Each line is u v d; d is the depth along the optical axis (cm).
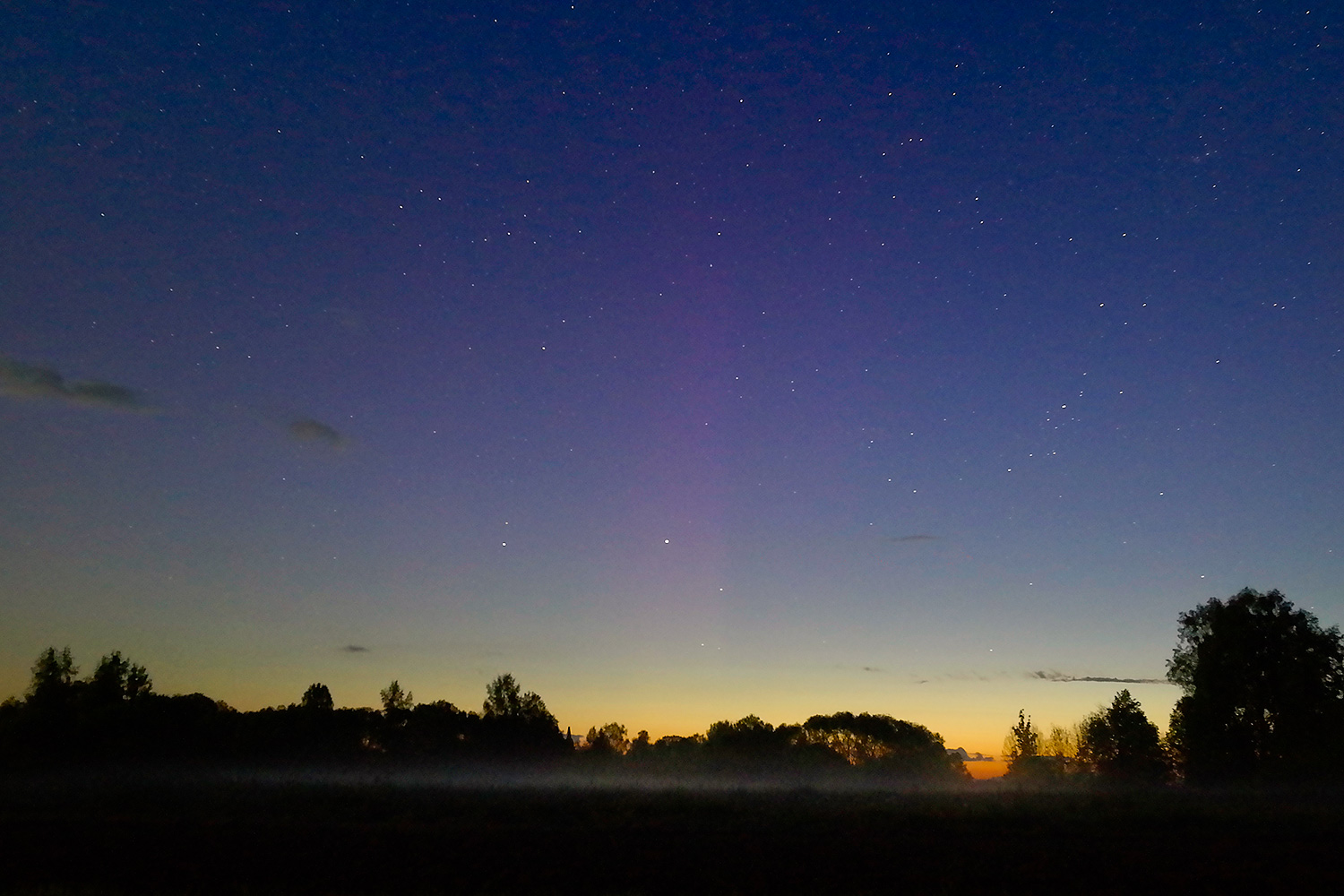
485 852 2873
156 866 2625
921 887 2330
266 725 8156
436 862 2689
